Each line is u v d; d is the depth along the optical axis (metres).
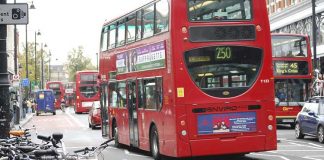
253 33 14.88
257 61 14.88
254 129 14.76
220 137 14.56
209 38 14.59
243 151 14.66
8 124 14.34
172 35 14.48
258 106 14.79
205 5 14.70
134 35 17.98
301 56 29.98
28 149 9.72
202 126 14.46
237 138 14.63
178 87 14.40
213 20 14.67
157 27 15.70
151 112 16.41
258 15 14.96
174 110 14.45
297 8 47.44
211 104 14.50
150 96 16.50
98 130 34.56
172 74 14.48
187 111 14.41
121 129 20.09
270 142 14.84
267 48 14.93
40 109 66.75
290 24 50.66
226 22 14.72
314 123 22.19
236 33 14.76
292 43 29.95
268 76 14.90
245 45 14.79
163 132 15.41
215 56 14.61
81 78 63.47
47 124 43.31
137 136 18.00
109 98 21.75
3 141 10.83
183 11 14.52
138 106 17.73
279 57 29.80
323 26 43.19
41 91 67.62
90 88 63.53
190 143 14.40
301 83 29.95
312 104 23.03
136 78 17.81
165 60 15.01
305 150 19.11
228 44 14.68
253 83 14.78
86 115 62.28
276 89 29.83
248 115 14.73
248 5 14.97
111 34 21.22
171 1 14.56
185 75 14.41
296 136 24.06
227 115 14.60
